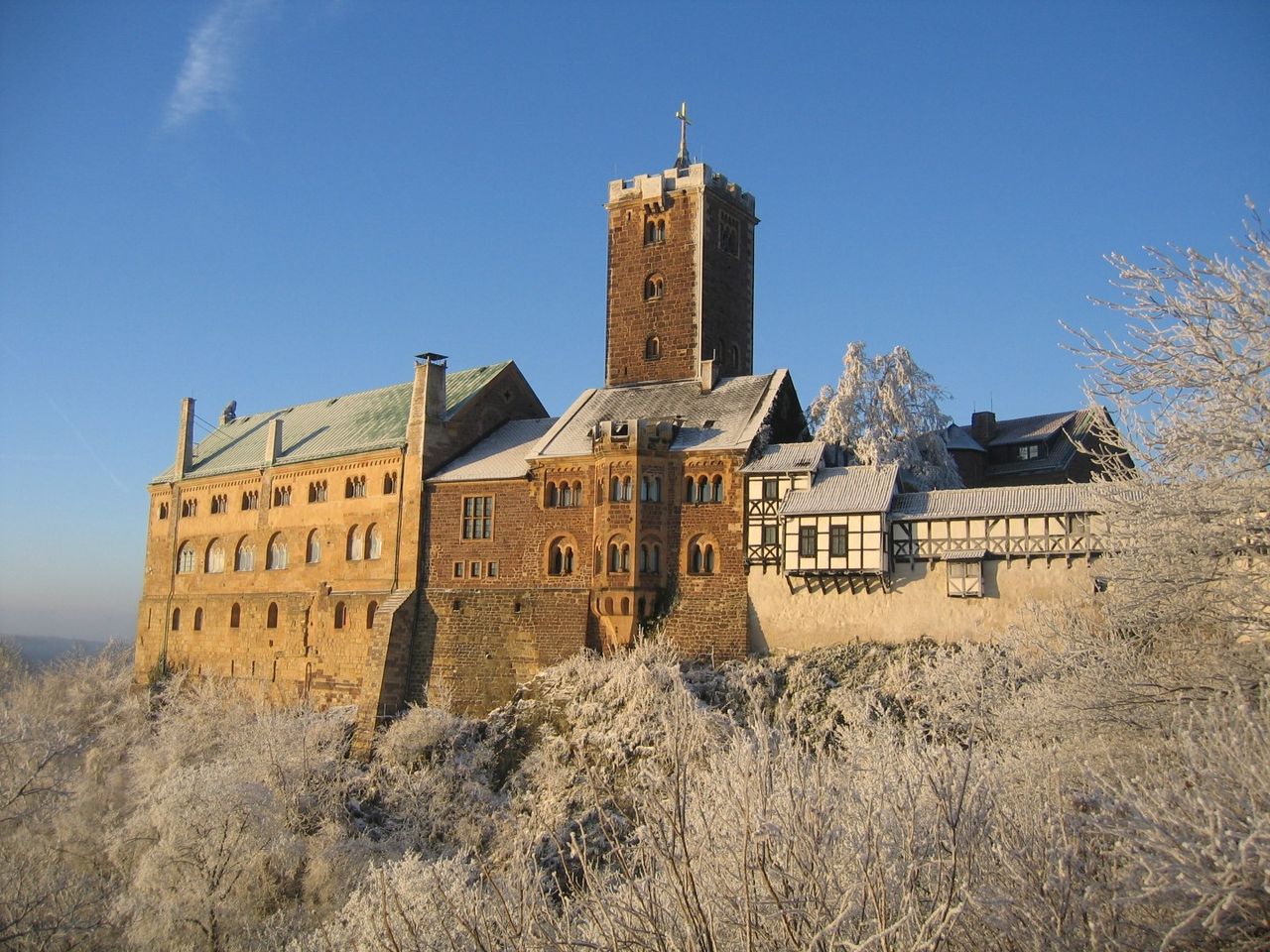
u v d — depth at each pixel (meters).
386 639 70.44
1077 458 81.38
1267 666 24.56
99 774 71.00
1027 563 55.97
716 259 75.38
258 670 82.88
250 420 98.75
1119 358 26.42
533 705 63.34
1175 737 24.12
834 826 18.33
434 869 29.36
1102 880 17.88
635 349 75.25
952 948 17.02
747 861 15.73
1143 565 27.11
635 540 64.69
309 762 60.75
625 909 16.75
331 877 48.62
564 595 67.25
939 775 18.88
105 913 46.09
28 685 98.38
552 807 52.25
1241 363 24.98
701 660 62.81
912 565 58.66
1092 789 21.61
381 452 76.06
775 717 54.94
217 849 47.66
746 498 63.59
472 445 77.25
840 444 67.62
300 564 81.25
